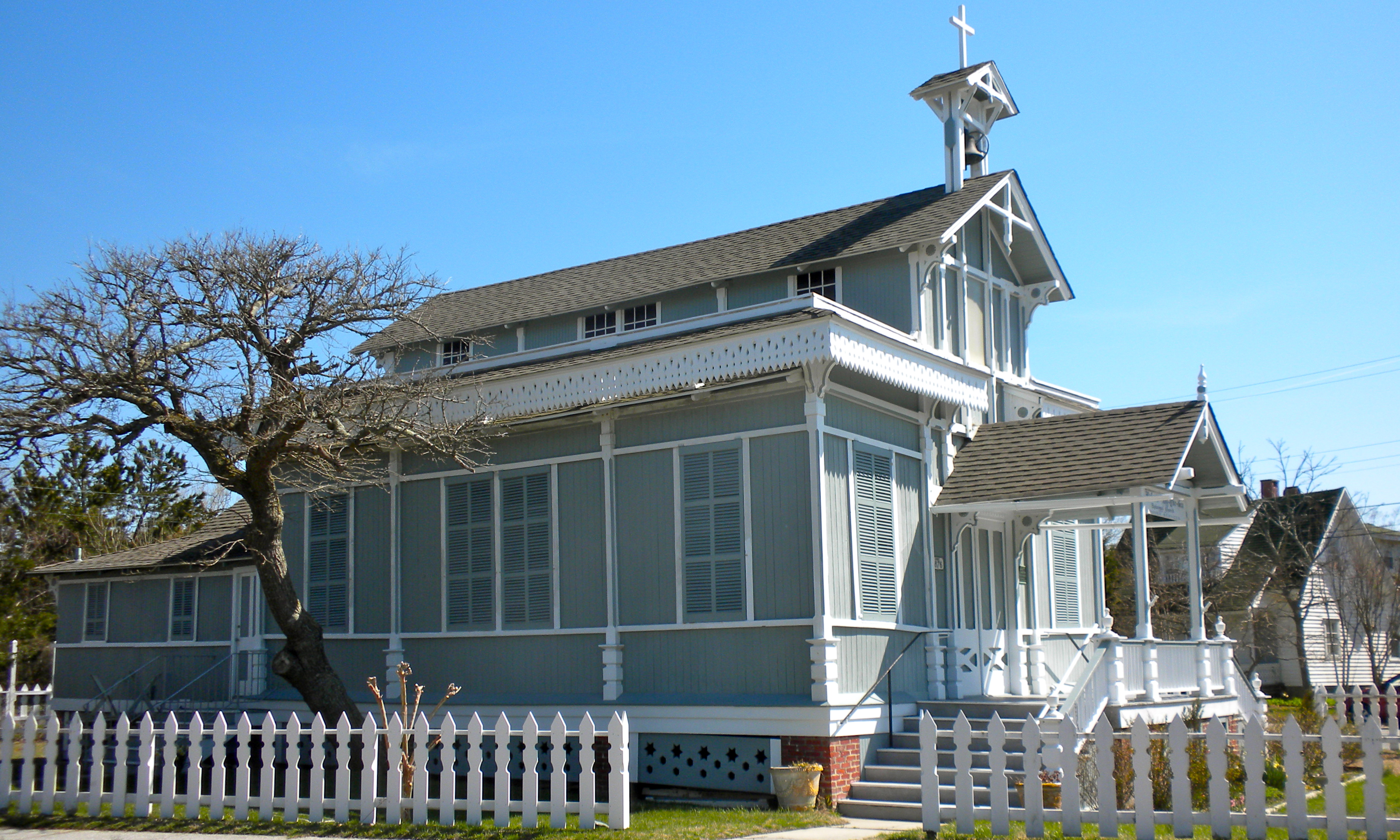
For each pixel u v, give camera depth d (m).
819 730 15.87
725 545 17.28
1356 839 10.70
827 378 16.62
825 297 20.89
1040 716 16.03
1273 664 41.44
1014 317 23.61
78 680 27.55
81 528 38.53
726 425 17.50
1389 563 45.91
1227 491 19.94
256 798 13.35
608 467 18.55
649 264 24.69
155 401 16.92
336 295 17.95
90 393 16.41
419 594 20.64
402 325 26.00
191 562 23.86
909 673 18.08
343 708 18.25
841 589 16.72
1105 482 17.69
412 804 12.71
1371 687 24.39
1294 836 10.36
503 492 19.84
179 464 34.97
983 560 20.59
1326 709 23.73
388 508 21.38
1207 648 20.08
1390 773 19.12
